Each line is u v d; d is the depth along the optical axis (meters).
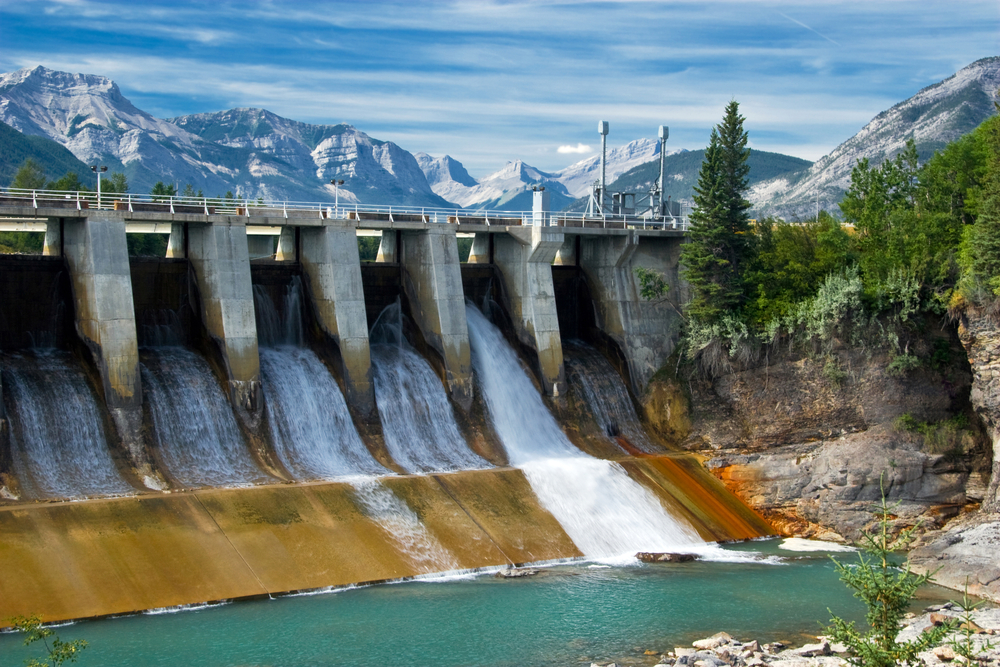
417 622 52.09
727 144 90.44
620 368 93.94
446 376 82.31
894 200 101.81
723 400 88.25
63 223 71.12
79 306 69.00
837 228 90.12
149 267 74.50
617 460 80.12
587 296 96.94
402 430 78.12
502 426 83.25
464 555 62.84
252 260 79.44
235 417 70.56
